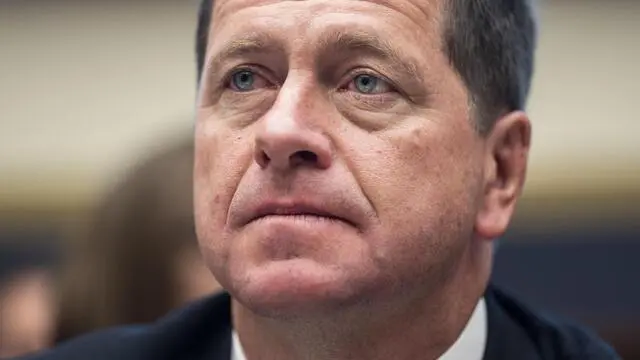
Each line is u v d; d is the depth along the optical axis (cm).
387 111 132
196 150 142
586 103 395
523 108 154
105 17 415
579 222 384
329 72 132
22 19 415
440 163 133
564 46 400
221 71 138
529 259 384
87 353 164
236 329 152
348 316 131
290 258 125
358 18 131
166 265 203
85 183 398
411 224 130
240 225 129
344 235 126
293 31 130
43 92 409
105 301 206
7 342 247
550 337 156
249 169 130
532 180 385
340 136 129
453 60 138
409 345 140
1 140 404
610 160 385
